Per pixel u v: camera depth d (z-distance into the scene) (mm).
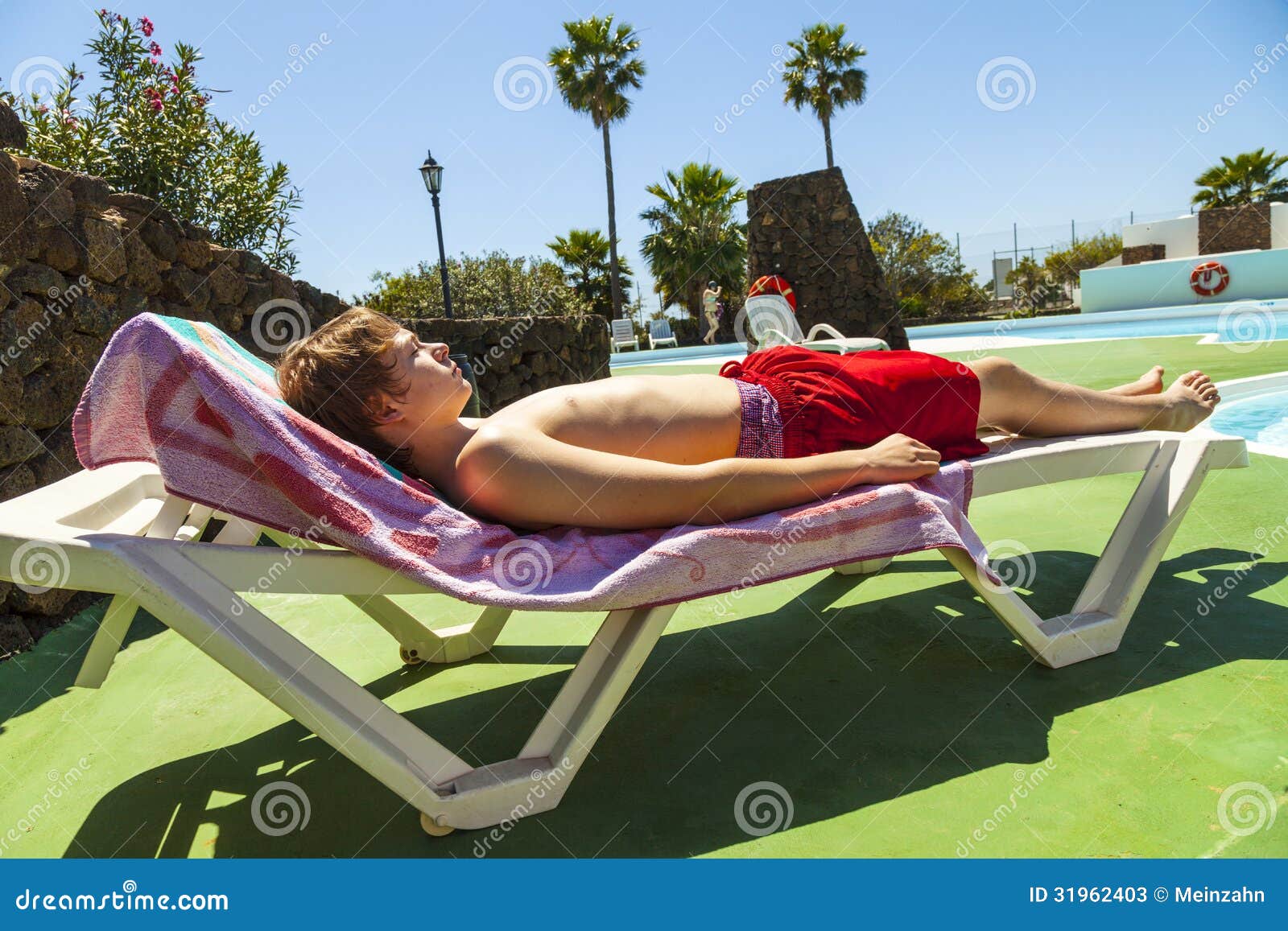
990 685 1636
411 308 11461
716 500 1435
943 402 1804
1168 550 2285
